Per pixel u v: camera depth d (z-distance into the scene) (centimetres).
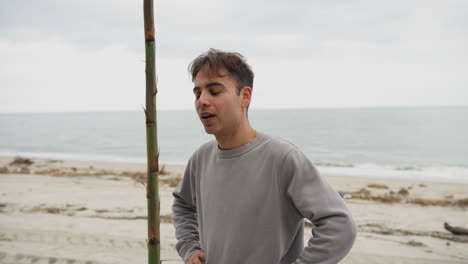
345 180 1491
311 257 139
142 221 693
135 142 4550
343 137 4800
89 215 739
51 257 467
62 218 701
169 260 486
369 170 2050
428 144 3834
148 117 121
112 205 849
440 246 588
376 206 920
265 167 154
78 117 16088
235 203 156
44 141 4659
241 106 158
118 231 612
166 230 629
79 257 471
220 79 151
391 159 2725
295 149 154
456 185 1373
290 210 156
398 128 6091
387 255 528
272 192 152
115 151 3450
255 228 152
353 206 921
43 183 1156
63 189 1055
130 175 1388
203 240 173
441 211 867
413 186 1341
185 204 205
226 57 152
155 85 120
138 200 911
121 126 8544
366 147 3684
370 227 711
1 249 489
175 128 7044
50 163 1961
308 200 143
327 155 3050
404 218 792
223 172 162
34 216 713
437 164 2395
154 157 123
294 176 147
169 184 1174
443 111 15112
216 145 175
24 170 1470
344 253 137
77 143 4394
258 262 151
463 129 5684
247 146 159
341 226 138
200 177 182
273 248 151
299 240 166
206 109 152
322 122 8131
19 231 582
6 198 905
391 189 1259
